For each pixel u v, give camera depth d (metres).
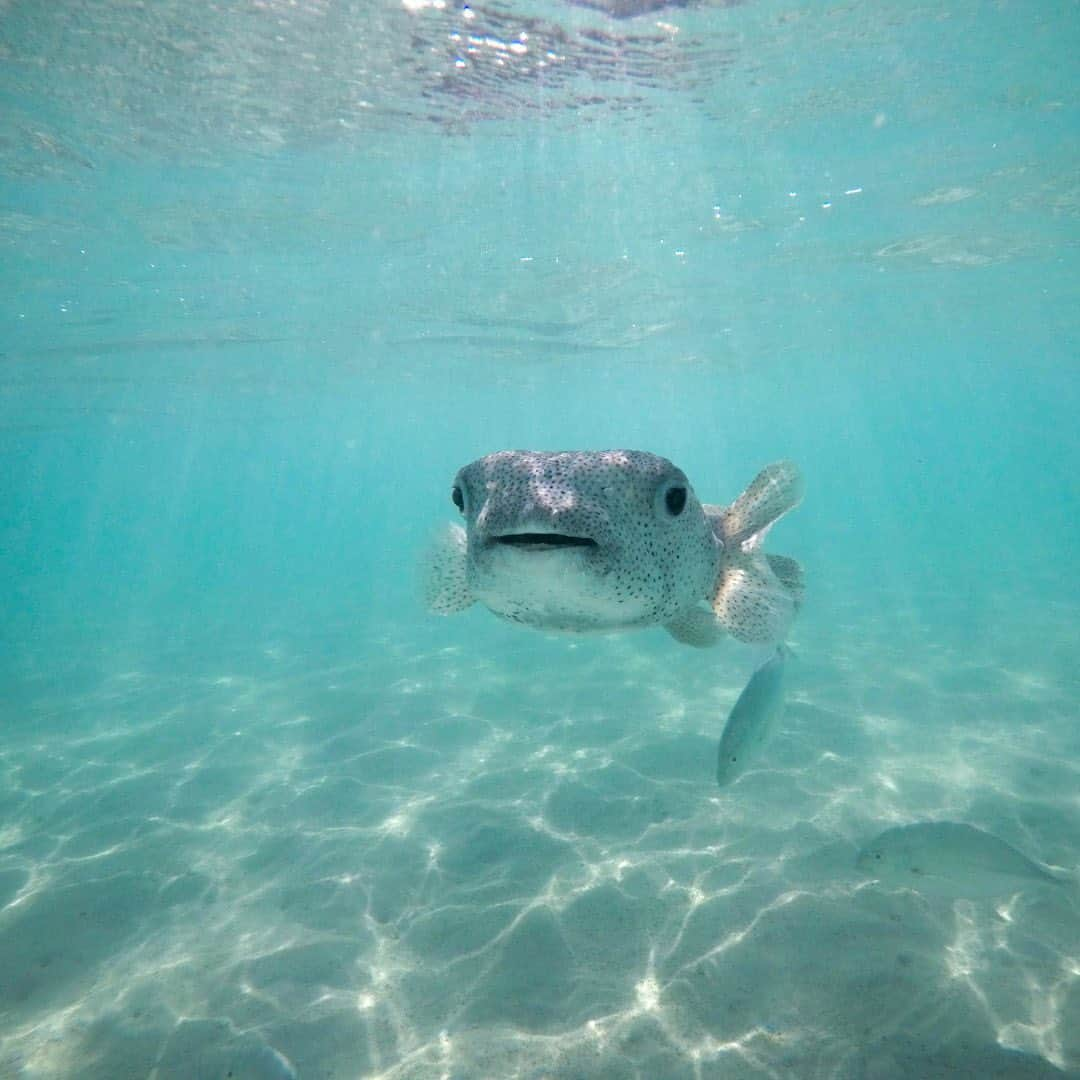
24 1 0.92
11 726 1.59
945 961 0.64
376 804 1.02
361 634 2.31
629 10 0.98
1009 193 1.72
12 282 1.81
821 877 0.76
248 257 1.80
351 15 0.97
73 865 0.92
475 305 2.37
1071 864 0.77
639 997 0.62
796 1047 0.56
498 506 0.37
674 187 1.54
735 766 0.51
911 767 1.01
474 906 0.76
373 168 1.39
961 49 1.11
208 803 1.08
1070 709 1.22
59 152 1.27
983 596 2.26
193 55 1.04
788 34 1.05
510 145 1.32
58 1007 0.66
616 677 1.55
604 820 0.91
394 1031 0.61
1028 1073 0.53
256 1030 0.62
